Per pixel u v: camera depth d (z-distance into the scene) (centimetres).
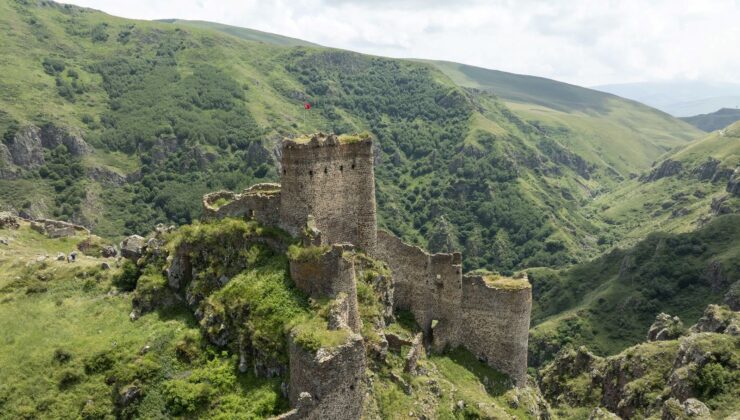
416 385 3978
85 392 3631
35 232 7162
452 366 4656
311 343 3066
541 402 4944
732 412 4866
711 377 5278
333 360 3025
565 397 7344
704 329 7494
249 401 3291
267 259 4103
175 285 4519
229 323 3772
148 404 3506
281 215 4300
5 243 6444
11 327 4322
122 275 4916
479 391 4466
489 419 4025
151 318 4300
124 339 4006
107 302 4672
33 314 4547
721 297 12525
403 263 4884
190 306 4281
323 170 4309
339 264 3684
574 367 7681
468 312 4922
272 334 3466
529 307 4900
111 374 3712
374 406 3538
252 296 3750
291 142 4169
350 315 3738
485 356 4897
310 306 3562
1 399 3566
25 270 5288
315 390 3006
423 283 4862
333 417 3073
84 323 4400
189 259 4534
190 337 3866
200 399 3406
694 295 13125
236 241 4300
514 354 4841
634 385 6131
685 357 5747
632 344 12544
